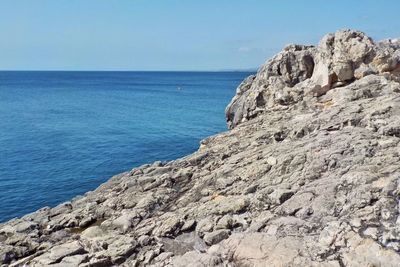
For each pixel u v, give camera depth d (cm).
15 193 3309
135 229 1451
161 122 7050
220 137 2427
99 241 1356
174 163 2145
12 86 18262
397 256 924
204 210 1423
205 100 11412
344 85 2523
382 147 1483
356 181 1256
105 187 2030
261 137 2102
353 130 1709
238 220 1288
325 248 1005
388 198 1130
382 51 2500
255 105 2805
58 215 1767
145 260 1198
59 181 3631
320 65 2631
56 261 1271
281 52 2975
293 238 1077
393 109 1828
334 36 2695
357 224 1059
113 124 6888
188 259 1126
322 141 1655
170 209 1597
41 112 8662
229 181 1636
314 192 1288
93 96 13138
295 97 2612
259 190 1452
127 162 4312
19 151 4775
